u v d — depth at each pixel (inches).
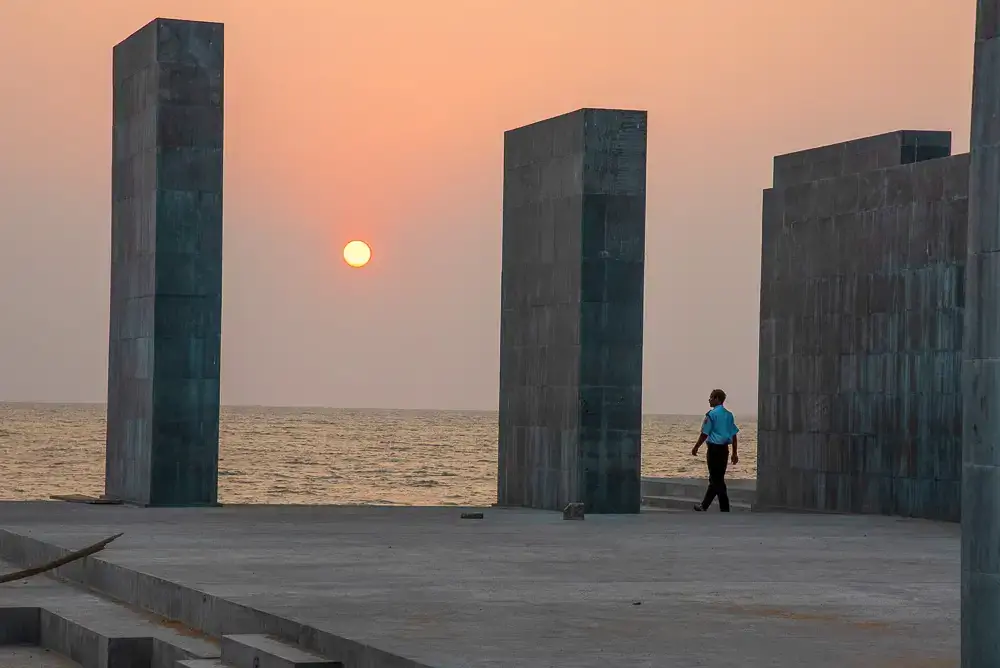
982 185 284.8
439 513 786.2
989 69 283.0
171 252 802.2
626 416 804.0
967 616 287.3
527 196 867.4
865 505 840.9
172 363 802.8
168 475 802.2
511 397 883.4
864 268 850.1
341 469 3120.1
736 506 1002.1
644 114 805.9
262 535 621.0
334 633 354.9
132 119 843.4
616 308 802.2
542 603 411.5
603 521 737.0
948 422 770.2
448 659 321.1
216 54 812.0
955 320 768.9
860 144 933.8
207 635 423.2
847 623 380.2
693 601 420.2
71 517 717.3
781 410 930.1
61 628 459.5
